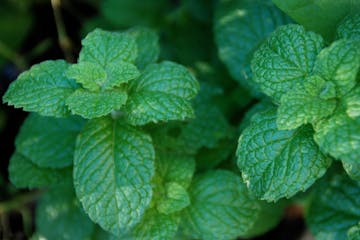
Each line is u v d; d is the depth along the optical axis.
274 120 0.36
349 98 0.34
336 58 0.34
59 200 0.43
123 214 0.36
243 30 0.43
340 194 0.40
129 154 0.36
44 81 0.37
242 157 0.36
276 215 0.43
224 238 0.38
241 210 0.39
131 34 0.40
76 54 0.53
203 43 0.50
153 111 0.36
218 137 0.41
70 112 0.36
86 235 0.42
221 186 0.39
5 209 0.49
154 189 0.38
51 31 0.54
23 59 0.54
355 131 0.34
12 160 0.41
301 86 0.35
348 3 0.37
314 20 0.38
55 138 0.41
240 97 0.44
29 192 0.50
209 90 0.42
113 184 0.36
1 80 0.53
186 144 0.41
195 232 0.39
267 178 0.35
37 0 0.54
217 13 0.44
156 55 0.40
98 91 0.37
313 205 0.41
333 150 0.34
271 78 0.36
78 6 0.54
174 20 0.50
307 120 0.34
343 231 0.39
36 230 0.47
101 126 0.37
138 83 0.37
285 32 0.36
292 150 0.35
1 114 0.52
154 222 0.38
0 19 0.53
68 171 0.41
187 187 0.39
